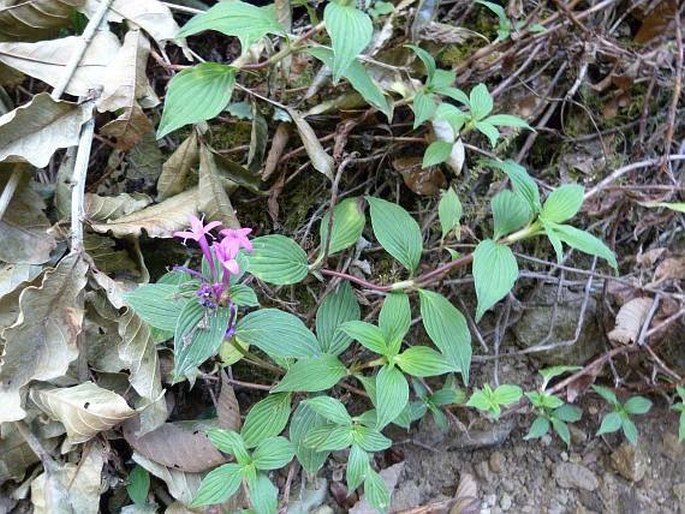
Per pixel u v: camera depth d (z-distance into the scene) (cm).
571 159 48
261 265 35
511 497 44
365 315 43
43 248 37
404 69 42
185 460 37
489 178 46
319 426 35
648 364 46
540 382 46
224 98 35
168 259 41
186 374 34
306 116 42
